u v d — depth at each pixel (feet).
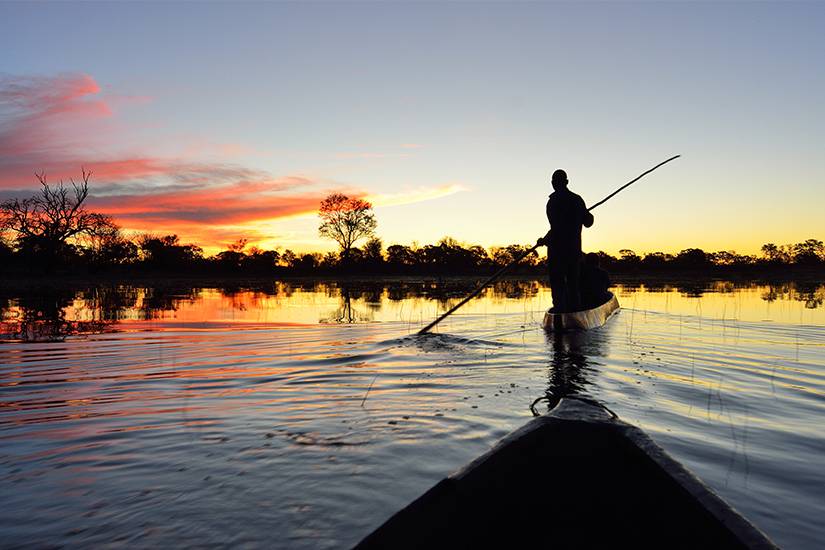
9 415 12.01
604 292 37.11
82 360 19.12
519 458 6.13
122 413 12.14
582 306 33.45
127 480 8.33
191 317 37.22
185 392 14.16
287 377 15.96
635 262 176.65
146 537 6.59
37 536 6.64
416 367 17.22
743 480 7.97
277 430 10.70
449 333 26.43
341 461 8.95
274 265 216.54
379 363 18.04
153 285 110.01
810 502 7.27
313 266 219.20
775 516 6.87
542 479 6.09
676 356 19.06
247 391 14.21
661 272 173.78
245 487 8.00
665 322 31.78
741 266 172.45
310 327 29.96
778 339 23.88
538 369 16.65
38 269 161.68
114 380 15.75
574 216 28.81
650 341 23.11
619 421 6.61
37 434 10.63
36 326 30.71
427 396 13.23
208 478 8.36
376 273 210.59
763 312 39.04
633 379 15.05
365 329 28.63
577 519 5.81
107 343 23.54
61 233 153.89
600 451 6.15
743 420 11.01
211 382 15.35
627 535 5.57
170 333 27.25
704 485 5.40
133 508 7.38
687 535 5.21
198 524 6.89
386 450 9.41
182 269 199.82
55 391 14.35
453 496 5.52
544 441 6.27
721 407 12.03
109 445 9.96
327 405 12.57
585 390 13.66
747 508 7.09
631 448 5.98
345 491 7.79
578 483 6.06
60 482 8.30
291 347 22.16
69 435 10.56
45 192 150.51
